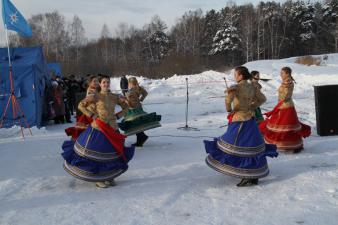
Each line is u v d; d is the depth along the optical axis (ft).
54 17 222.69
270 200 19.01
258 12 226.17
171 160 27.12
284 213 17.31
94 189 21.33
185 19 234.58
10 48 49.62
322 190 20.03
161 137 36.63
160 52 230.68
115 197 20.01
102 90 21.81
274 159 26.58
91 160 20.93
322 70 96.68
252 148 20.92
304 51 236.43
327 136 34.71
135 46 239.50
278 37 225.76
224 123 44.83
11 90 42.96
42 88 51.37
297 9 237.86
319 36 242.58
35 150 32.19
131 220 17.13
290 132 28.12
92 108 21.35
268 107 56.54
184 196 19.93
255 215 17.24
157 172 24.27
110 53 240.12
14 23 40.68
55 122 52.49
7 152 31.71
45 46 216.33
